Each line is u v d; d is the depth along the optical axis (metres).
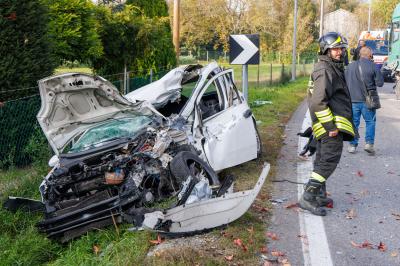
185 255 4.31
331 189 6.74
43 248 5.13
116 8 12.30
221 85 7.52
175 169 5.41
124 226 5.31
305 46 45.28
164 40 12.35
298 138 10.25
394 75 21.39
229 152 6.89
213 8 41.59
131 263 4.25
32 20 7.49
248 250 4.61
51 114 6.06
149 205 5.34
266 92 18.47
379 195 6.47
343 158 8.55
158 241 4.76
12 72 7.24
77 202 5.32
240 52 10.16
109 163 5.26
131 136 5.84
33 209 5.83
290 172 7.56
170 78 7.28
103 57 11.31
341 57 5.58
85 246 5.00
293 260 4.56
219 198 4.99
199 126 6.62
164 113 7.93
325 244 4.92
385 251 4.77
